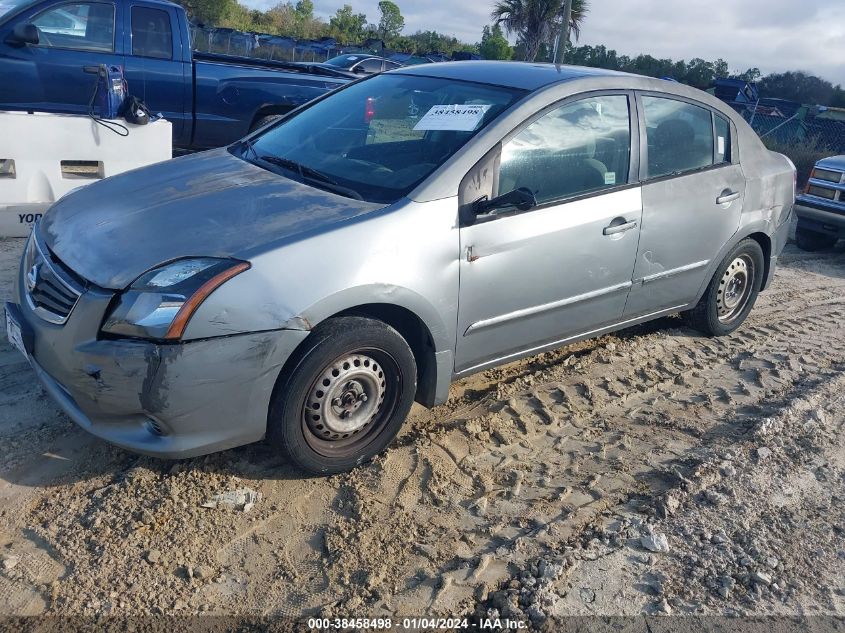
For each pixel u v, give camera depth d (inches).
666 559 123.6
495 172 145.6
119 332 114.7
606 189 165.6
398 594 111.6
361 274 125.6
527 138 151.6
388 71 188.9
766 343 219.0
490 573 117.1
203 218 130.0
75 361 117.0
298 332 120.2
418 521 127.7
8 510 120.0
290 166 156.0
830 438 166.2
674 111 183.6
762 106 855.7
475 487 138.6
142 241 124.0
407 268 131.3
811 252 360.2
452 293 139.6
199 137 342.0
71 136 248.7
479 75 169.0
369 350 131.3
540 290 155.2
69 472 130.2
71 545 114.3
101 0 304.2
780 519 136.7
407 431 154.6
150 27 316.8
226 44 1202.0
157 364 113.0
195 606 106.6
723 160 197.2
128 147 259.9
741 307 220.8
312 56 1322.6
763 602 116.6
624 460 151.4
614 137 168.4
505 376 183.6
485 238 142.6
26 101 294.7
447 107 158.4
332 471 134.7
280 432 125.3
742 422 170.2
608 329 181.0
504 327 153.0
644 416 169.6
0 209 240.5
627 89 173.0
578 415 167.5
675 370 194.4
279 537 121.3
